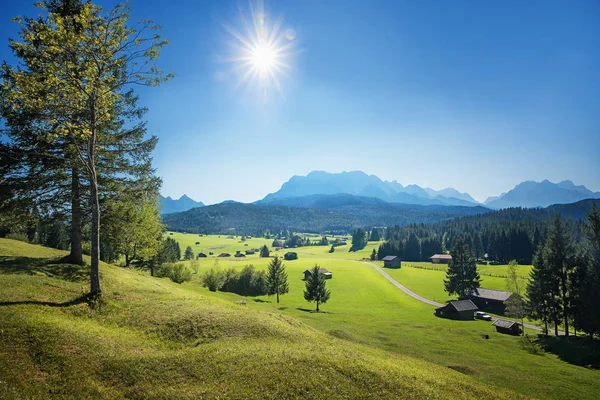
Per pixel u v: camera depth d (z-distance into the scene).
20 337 16.16
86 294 24.39
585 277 57.66
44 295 22.77
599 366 44.06
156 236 60.38
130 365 15.95
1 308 18.59
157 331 21.30
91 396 13.53
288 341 21.86
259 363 17.20
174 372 15.89
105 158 31.53
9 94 21.34
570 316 61.34
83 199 30.75
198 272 129.62
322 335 28.34
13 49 24.22
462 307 82.00
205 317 23.62
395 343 42.78
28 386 13.29
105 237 35.84
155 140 33.84
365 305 94.44
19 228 30.91
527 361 42.38
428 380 19.72
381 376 17.91
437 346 45.16
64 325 18.44
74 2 28.28
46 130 26.09
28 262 30.61
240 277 104.88
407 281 131.25
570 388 31.34
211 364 16.81
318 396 15.12
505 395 21.28
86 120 27.75
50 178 28.20
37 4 21.28
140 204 34.72
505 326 65.31
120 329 20.94
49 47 20.95
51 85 21.67
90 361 15.73
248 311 28.05
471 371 32.69
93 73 22.47
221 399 14.11
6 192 27.06
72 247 33.94
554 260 64.12
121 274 37.44
